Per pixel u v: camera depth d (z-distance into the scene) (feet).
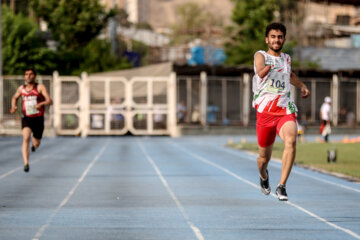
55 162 178.40
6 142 280.72
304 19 602.85
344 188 120.26
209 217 85.10
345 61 607.37
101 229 75.66
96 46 518.78
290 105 85.46
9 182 127.95
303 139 331.98
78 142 295.28
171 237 70.74
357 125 398.42
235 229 75.97
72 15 533.55
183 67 371.76
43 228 76.23
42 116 138.51
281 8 587.27
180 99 372.99
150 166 167.22
